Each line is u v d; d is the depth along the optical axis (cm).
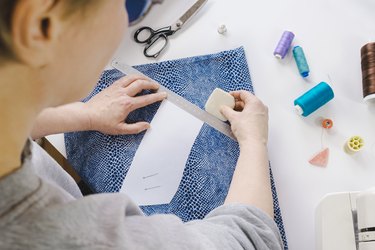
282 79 74
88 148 75
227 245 48
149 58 79
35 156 51
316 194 66
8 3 22
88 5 26
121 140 74
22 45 24
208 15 81
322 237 61
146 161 72
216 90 72
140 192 71
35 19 24
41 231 28
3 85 26
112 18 30
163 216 41
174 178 70
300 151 69
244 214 56
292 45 76
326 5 77
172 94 76
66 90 32
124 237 33
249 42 77
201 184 70
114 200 36
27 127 30
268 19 78
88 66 31
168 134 73
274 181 68
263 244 53
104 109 73
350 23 75
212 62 77
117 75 79
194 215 69
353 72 72
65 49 28
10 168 29
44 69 27
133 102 73
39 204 29
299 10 78
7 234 28
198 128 73
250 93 71
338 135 69
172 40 80
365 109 70
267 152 68
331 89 69
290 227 65
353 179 66
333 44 75
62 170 61
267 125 69
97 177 73
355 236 59
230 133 72
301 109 69
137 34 81
